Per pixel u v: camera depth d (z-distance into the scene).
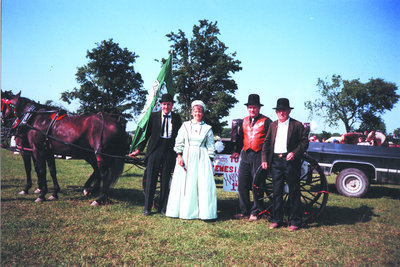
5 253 2.73
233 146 5.40
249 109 4.20
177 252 2.89
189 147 4.23
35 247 2.90
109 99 40.81
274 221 3.82
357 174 6.15
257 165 4.14
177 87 36.75
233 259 2.75
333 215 4.43
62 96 39.41
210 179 4.16
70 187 6.14
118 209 4.43
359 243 3.21
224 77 37.50
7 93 5.39
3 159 10.36
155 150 4.37
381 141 7.46
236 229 3.66
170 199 4.16
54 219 3.80
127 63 42.62
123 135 4.91
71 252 2.82
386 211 4.73
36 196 5.14
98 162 4.70
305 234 3.52
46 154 5.00
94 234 3.32
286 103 3.79
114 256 2.76
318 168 4.08
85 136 4.87
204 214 3.98
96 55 40.41
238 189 4.30
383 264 2.67
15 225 3.50
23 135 5.15
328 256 2.85
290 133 3.77
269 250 2.99
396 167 5.99
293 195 3.76
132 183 7.19
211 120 34.72
